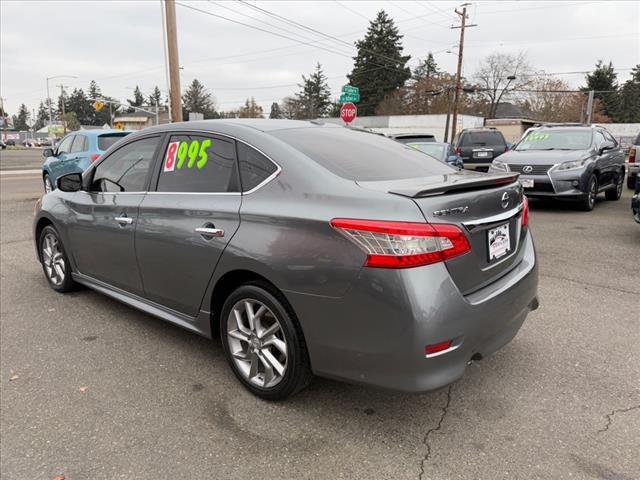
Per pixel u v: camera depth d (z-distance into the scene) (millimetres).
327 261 2504
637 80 84688
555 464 2404
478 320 2512
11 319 4301
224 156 3207
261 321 2973
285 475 2359
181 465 2436
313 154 2965
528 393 3041
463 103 68000
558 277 5320
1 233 8047
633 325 4027
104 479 2346
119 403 2990
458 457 2469
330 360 2605
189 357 3590
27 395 3084
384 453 2510
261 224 2809
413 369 2369
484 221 2648
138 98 126125
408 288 2324
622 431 2650
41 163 34125
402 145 3857
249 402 2992
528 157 9281
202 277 3150
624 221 8477
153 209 3496
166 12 16828
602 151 9836
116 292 4098
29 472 2395
